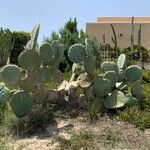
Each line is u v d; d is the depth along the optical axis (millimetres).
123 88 11602
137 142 9555
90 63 11133
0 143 9273
